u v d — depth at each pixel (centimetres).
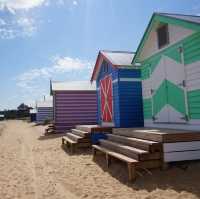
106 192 569
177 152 621
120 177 663
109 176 693
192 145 633
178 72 768
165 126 848
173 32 793
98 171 757
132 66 1134
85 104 2022
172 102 802
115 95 1177
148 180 593
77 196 568
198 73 679
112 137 896
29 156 1114
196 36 686
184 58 737
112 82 1213
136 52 1004
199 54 675
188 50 721
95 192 578
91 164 853
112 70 1212
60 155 1079
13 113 8225
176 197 483
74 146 1096
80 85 2105
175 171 607
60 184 669
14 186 676
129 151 668
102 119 1383
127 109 1141
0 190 648
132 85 1158
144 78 1005
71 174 755
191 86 709
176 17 751
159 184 561
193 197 472
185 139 627
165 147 613
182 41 747
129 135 796
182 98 748
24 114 8244
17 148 1382
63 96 1992
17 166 916
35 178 744
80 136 1157
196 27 654
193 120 702
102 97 1379
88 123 2016
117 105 1151
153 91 928
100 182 649
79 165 856
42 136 1945
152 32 918
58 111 1980
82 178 702
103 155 971
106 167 786
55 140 1597
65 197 569
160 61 873
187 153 627
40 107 4206
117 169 734
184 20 702
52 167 868
